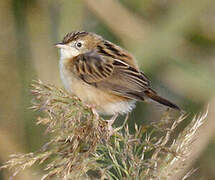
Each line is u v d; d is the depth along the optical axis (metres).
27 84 18.30
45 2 19.72
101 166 9.96
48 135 17.52
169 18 21.59
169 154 10.20
